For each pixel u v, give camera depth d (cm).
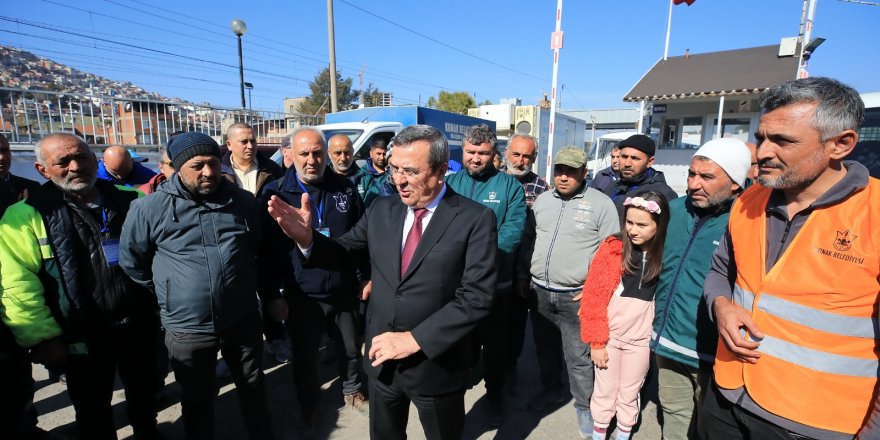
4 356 190
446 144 169
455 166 543
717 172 186
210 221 209
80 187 204
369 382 188
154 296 234
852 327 122
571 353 266
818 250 126
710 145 192
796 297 130
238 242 218
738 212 157
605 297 233
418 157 162
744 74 1109
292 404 298
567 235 264
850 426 125
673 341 206
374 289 183
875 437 116
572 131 1606
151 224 203
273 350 358
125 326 223
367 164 491
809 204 131
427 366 171
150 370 239
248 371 231
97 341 216
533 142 324
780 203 141
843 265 122
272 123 934
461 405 186
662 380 224
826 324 125
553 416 288
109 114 685
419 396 175
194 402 217
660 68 1315
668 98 1109
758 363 138
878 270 117
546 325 282
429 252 169
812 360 127
